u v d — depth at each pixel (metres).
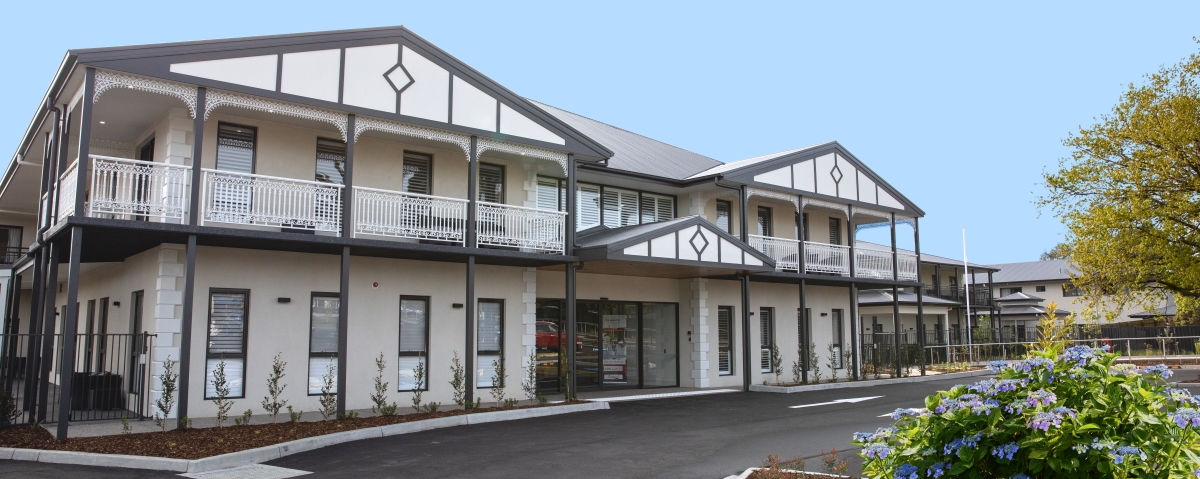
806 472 8.12
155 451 9.11
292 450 9.58
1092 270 19.53
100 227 10.61
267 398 12.33
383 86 13.19
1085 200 19.73
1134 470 3.56
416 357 14.51
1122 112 19.30
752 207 21.23
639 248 15.41
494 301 15.66
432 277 14.79
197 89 11.42
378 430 11.02
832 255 21.31
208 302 12.40
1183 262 17.77
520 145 14.88
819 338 22.38
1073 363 3.91
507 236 14.73
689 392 17.86
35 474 8.20
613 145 20.52
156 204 11.75
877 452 4.25
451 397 14.70
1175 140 17.64
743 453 9.69
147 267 12.71
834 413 13.86
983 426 3.88
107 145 14.74
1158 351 31.55
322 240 12.31
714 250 16.97
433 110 13.71
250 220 12.50
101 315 15.32
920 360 24.75
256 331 12.78
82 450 9.21
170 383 10.89
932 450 3.96
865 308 33.59
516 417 13.14
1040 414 3.55
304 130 13.80
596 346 18.27
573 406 14.10
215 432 10.50
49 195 12.72
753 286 20.81
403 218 14.51
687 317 19.53
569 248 15.45
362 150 14.36
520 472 8.41
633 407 14.84
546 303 17.33
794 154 19.98
